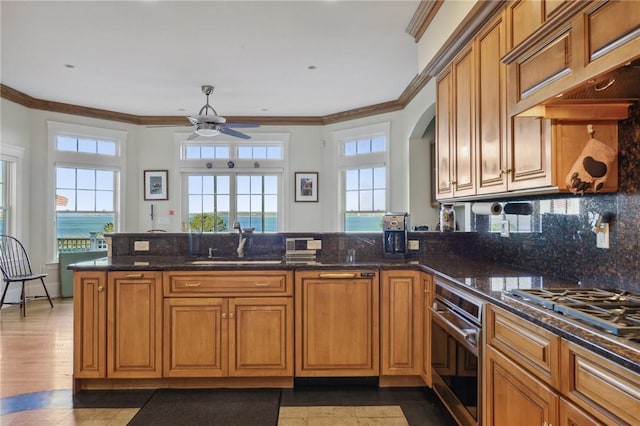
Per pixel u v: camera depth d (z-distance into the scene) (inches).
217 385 107.0
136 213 255.0
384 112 228.1
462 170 96.8
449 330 84.5
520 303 59.8
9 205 203.3
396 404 98.3
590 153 62.4
